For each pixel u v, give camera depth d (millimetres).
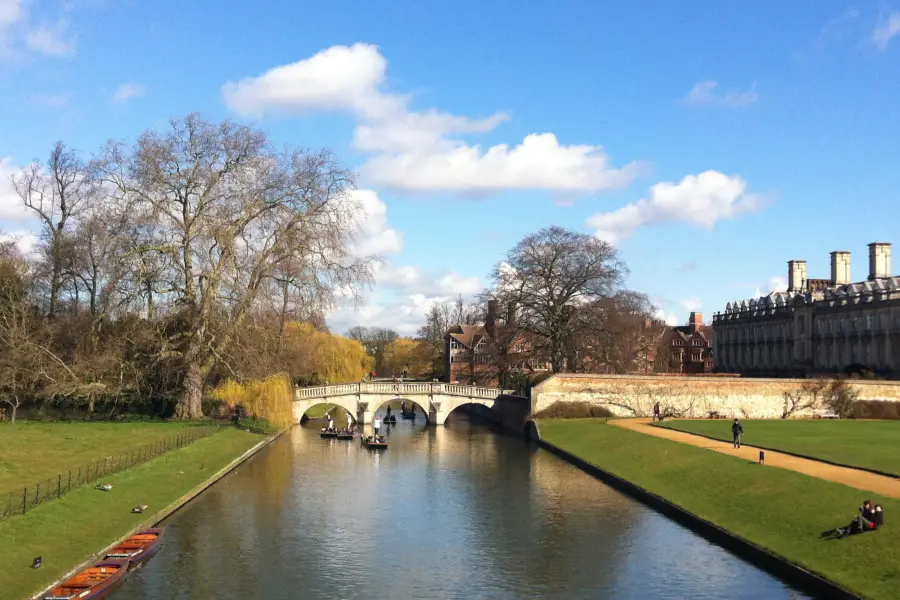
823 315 117938
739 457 48281
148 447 52375
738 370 143500
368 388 89000
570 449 66250
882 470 41750
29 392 68250
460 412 123938
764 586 30359
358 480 52875
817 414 85312
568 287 90250
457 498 47156
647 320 141875
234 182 63375
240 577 31656
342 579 31750
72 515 34156
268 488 49031
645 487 47750
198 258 64312
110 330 69750
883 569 27828
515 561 34250
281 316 68812
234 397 74125
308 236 65125
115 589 29562
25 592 26234
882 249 117938
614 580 31531
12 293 69188
